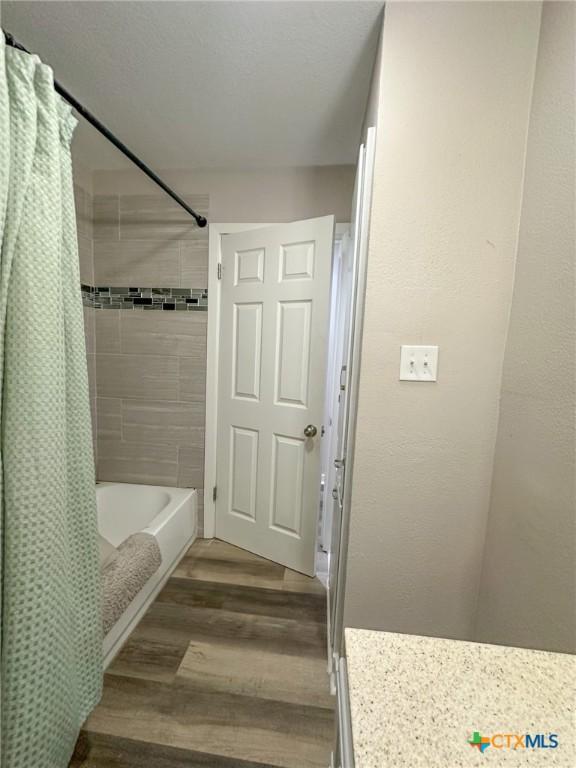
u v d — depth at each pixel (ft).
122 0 3.27
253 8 3.29
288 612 5.32
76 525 3.15
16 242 2.46
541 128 2.97
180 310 6.89
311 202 6.38
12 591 2.46
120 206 6.79
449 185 3.29
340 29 3.49
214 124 5.20
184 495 6.89
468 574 3.70
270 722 3.72
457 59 3.17
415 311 3.44
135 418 7.23
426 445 3.59
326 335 5.74
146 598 5.31
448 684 1.52
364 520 3.72
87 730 3.60
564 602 2.51
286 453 6.29
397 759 1.23
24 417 2.49
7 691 2.45
